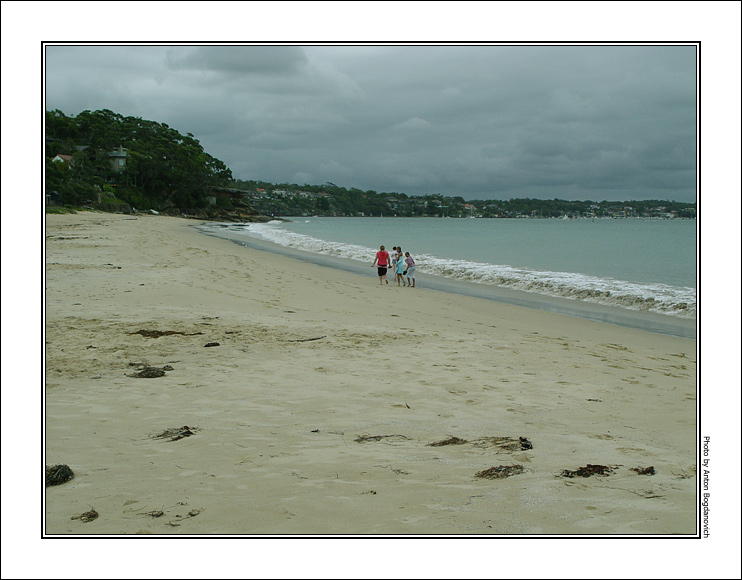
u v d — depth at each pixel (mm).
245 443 4703
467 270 25234
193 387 6328
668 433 5102
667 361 8883
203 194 129375
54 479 3889
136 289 13281
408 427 5156
